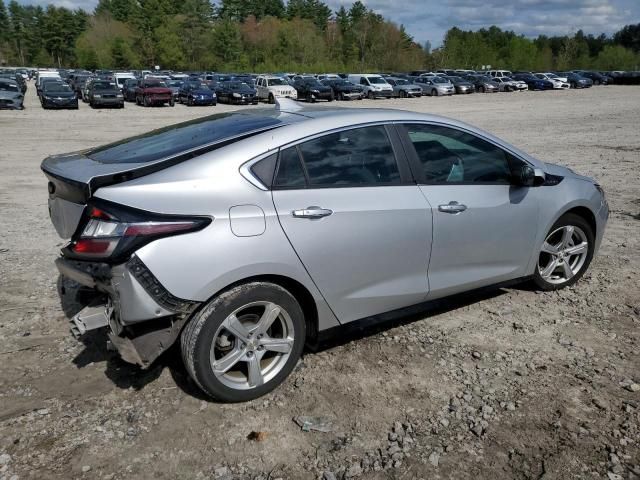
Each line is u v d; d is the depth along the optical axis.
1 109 29.81
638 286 5.26
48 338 4.14
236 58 112.94
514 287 5.21
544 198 4.64
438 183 4.03
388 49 113.25
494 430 3.16
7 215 7.91
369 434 3.12
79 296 3.58
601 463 2.91
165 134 3.86
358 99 41.22
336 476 2.81
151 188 3.09
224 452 2.96
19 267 5.61
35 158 13.82
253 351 3.35
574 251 5.07
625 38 142.38
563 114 28.11
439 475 2.82
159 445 3.01
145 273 2.97
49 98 30.59
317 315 3.61
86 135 19.02
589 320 4.54
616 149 15.18
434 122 4.12
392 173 3.83
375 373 3.72
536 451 3.00
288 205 3.35
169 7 122.69
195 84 37.41
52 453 2.93
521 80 57.12
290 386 3.56
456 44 115.94
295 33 112.94
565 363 3.88
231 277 3.16
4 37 153.75
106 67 114.56
